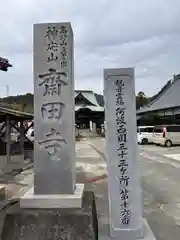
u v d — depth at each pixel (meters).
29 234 3.86
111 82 4.61
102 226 5.16
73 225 3.87
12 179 9.91
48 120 4.35
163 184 9.18
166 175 10.75
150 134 26.52
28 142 19.64
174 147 22.89
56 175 4.27
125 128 4.59
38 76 4.37
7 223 3.91
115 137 4.61
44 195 4.19
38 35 4.39
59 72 4.37
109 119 4.61
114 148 4.61
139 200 4.59
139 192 4.59
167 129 23.86
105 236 4.65
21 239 3.85
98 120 49.69
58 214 3.91
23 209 4.04
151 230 5.01
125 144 4.59
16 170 11.60
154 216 5.96
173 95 35.88
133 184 4.60
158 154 17.77
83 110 45.97
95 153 19.62
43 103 4.37
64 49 4.37
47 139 4.33
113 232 4.57
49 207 4.05
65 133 4.32
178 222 5.60
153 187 8.74
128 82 4.59
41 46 4.38
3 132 17.02
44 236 3.85
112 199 4.62
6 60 19.88
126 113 4.59
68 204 4.05
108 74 4.61
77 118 51.06
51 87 4.37
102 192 8.19
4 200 6.90
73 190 4.36
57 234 3.85
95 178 10.40
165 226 5.39
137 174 4.59
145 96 56.38
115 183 4.62
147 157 16.39
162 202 7.04
